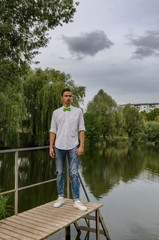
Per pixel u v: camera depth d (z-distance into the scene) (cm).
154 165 1686
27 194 791
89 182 1084
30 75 1627
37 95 1600
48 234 238
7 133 1370
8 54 468
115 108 3878
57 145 313
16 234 239
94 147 3441
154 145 4372
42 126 1609
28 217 287
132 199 824
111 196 858
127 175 1281
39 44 516
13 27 423
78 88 2056
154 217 640
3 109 1147
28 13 468
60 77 2002
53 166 1288
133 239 485
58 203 324
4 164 1302
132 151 2894
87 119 3744
